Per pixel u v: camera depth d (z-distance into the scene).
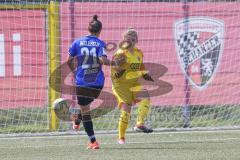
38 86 41.62
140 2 42.44
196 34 42.91
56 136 39.25
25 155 31.16
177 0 43.47
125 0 42.81
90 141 33.25
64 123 40.97
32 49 41.56
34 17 41.50
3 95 41.50
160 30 42.66
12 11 41.38
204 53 43.06
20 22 41.44
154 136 38.47
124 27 42.31
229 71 43.25
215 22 43.03
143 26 42.47
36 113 41.75
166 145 34.09
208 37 43.03
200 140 36.12
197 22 42.88
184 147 33.16
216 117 43.12
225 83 43.25
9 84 41.50
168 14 42.72
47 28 41.56
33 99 41.62
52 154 31.36
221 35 43.06
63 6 41.62
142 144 34.66
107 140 37.09
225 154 30.45
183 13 42.81
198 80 43.00
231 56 43.25
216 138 37.00
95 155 30.69
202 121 42.81
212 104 43.19
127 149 32.72
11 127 41.56
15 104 41.72
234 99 43.38
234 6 43.12
